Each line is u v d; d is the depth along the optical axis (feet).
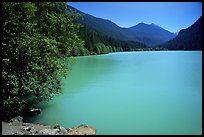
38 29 48.47
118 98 73.00
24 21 43.34
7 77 38.27
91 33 433.07
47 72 46.85
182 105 65.46
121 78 115.96
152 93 81.76
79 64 197.77
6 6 39.68
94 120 51.78
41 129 35.12
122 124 49.47
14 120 41.45
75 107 60.95
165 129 46.68
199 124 49.83
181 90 86.79
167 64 196.34
